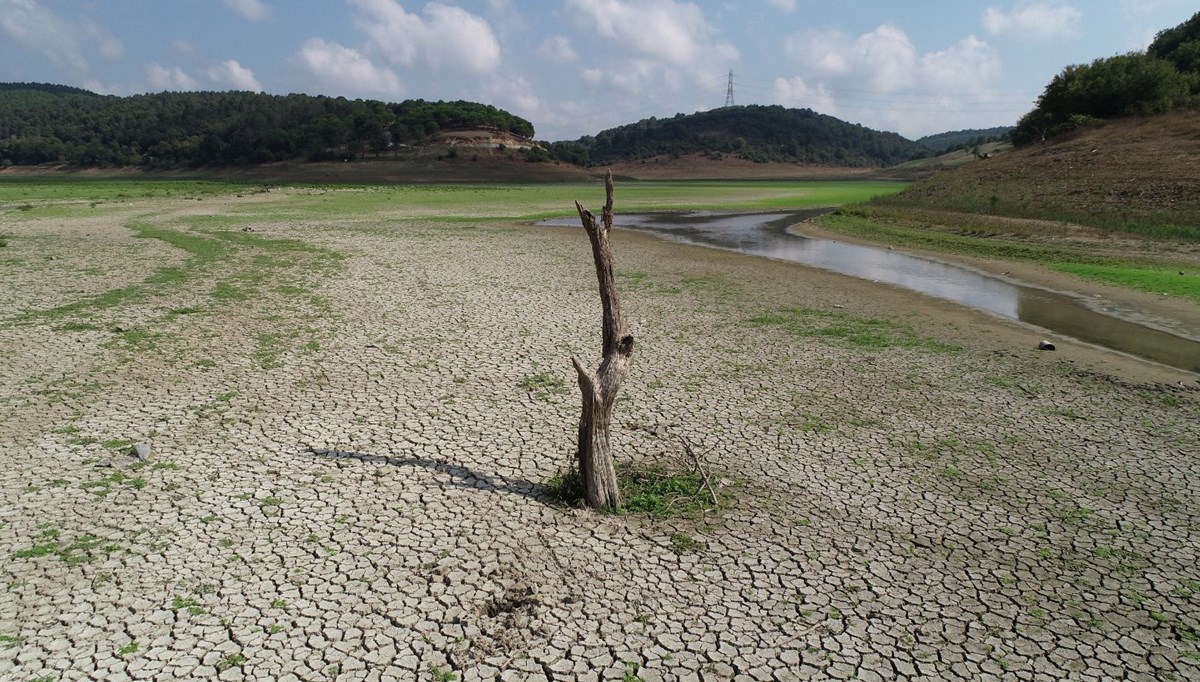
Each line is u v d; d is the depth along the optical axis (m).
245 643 4.88
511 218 40.06
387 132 129.00
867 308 16.41
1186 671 4.82
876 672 4.79
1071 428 9.08
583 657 4.85
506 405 9.65
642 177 140.38
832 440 8.63
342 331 13.34
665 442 8.51
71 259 21.03
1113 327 14.72
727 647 4.99
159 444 8.10
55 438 8.16
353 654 4.82
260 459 7.77
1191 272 20.09
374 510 6.72
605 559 6.02
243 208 43.00
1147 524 6.73
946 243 27.84
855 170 150.88
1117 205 29.98
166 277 18.42
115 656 4.73
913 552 6.23
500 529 6.44
